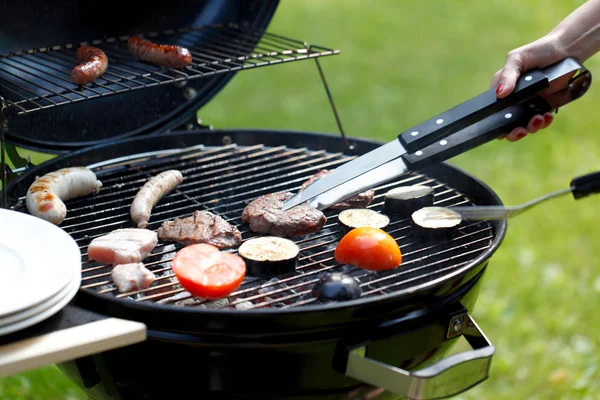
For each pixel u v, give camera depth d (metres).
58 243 1.27
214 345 1.23
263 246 1.36
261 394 1.27
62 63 1.57
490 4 5.27
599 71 4.19
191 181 1.58
